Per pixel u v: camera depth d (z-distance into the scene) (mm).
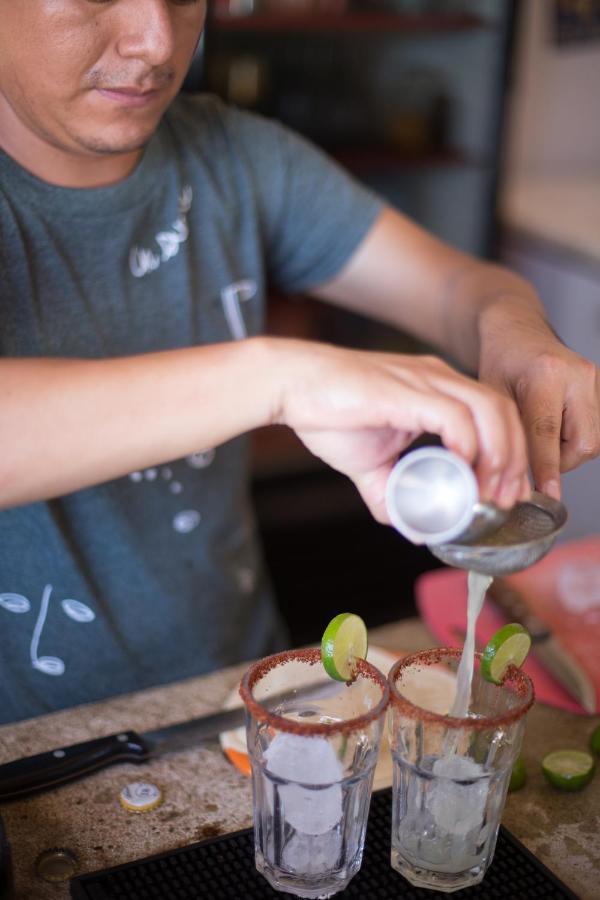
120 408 885
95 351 1255
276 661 862
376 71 2684
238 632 1413
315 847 824
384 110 2674
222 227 1345
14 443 884
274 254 1475
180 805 950
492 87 2535
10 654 1257
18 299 1199
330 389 851
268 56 2564
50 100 1055
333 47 2613
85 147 1086
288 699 878
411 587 2637
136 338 1291
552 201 2836
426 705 899
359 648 871
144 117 1077
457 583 1318
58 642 1265
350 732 800
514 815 946
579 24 2898
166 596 1326
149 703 1091
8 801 945
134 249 1264
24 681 1268
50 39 1012
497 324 1169
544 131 3023
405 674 871
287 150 1408
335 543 2701
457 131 2682
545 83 2961
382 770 982
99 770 986
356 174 2705
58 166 1172
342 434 869
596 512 2451
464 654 859
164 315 1308
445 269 1405
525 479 834
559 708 1097
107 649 1286
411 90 2664
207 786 973
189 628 1348
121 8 997
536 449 999
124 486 1283
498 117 2559
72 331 1238
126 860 891
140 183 1237
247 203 1368
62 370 895
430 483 765
